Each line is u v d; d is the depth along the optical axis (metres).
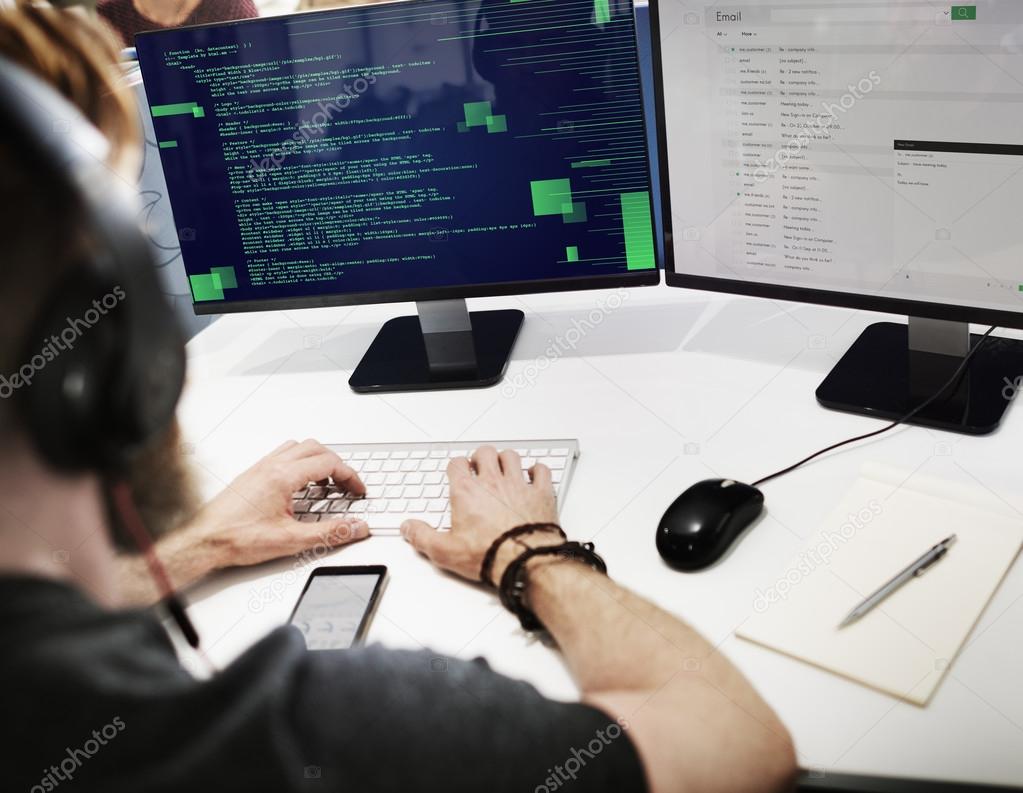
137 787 0.45
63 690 0.43
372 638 0.91
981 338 1.19
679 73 1.12
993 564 0.89
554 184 1.22
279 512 1.04
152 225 1.40
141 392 0.43
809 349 1.26
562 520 1.03
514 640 0.90
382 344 1.42
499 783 0.56
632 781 0.61
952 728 0.76
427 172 1.23
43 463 0.41
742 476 1.06
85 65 1.10
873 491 0.99
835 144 1.06
